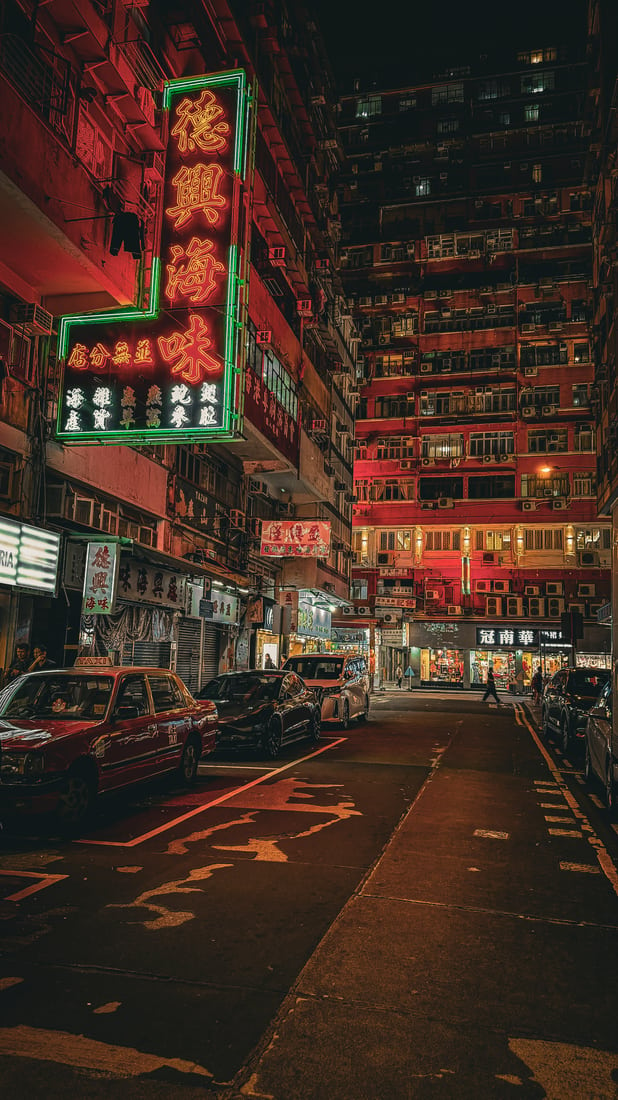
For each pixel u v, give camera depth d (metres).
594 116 23.20
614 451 18.95
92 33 10.57
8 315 11.88
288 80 23.33
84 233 11.03
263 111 20.34
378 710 25.17
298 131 25.84
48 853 6.45
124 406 12.43
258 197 20.27
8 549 11.70
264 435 20.95
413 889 5.53
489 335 44.03
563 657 41.50
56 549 12.88
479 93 47.66
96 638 15.10
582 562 41.03
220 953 4.24
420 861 6.30
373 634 42.91
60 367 12.81
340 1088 2.92
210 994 3.71
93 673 8.58
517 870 6.14
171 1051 3.16
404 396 44.81
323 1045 3.24
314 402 28.56
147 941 4.41
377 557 43.75
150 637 17.78
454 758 13.02
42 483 12.75
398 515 43.81
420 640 43.19
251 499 25.27
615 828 7.84
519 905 5.25
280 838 7.02
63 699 8.26
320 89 29.11
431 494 43.62
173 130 13.25
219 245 12.52
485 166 46.38
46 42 10.32
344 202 48.06
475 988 3.87
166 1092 2.87
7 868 5.98
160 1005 3.57
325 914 4.94
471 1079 3.00
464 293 44.75
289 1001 3.65
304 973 3.99
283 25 23.08
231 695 13.58
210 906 5.07
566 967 4.18
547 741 16.47
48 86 10.30
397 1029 3.40
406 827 7.56
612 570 8.75
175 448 18.70
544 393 42.72
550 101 46.25
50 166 10.15
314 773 10.96
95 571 13.70
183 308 12.48
